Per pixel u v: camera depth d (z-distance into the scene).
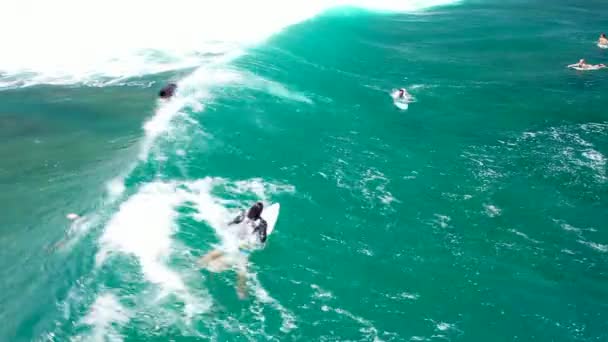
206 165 18.05
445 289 13.35
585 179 19.12
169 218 14.85
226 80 25.94
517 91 28.03
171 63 27.89
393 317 12.33
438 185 18.22
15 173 16.30
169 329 11.35
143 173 17.02
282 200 16.47
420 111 24.69
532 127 23.58
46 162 17.09
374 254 14.42
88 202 15.12
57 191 15.51
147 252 13.43
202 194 16.27
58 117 20.62
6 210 14.41
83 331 11.02
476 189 18.11
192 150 18.88
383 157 19.91
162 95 22.92
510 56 34.88
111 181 16.31
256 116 22.28
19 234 13.53
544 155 20.88
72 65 26.69
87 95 23.08
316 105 24.19
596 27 44.34
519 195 17.84
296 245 14.46
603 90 28.56
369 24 41.12
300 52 32.03
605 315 12.80
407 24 42.59
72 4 32.53
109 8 33.47
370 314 12.36
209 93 24.09
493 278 13.85
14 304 11.45
